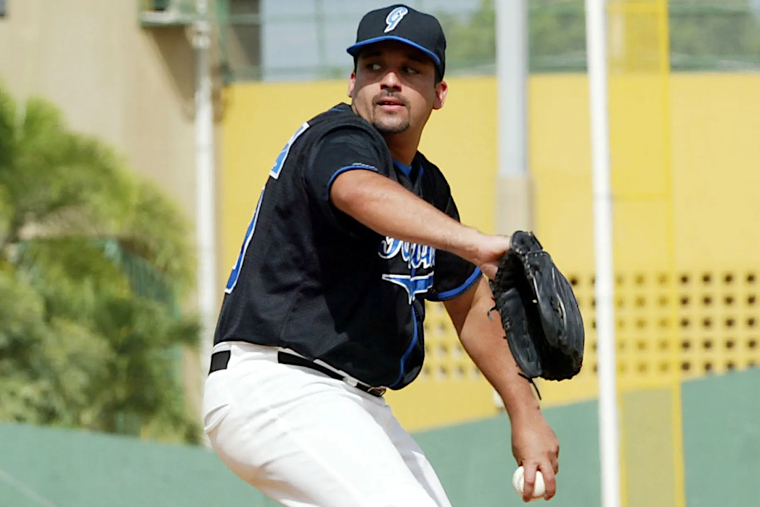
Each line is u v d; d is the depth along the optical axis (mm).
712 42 46625
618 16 29156
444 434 32188
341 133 9719
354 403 10148
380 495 9539
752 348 45062
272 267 10031
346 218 9555
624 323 40125
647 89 28938
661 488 27297
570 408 32094
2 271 39969
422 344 10797
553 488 11500
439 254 11648
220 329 10336
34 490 29812
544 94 46938
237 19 48625
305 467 9773
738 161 46031
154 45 48750
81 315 40906
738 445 29375
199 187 48250
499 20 46531
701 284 45562
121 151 48156
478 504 31672
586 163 46500
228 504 30125
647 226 28625
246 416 9977
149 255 47188
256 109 48906
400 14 10375
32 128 42781
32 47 48438
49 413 39219
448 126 47531
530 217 46188
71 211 42969
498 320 11883
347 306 10031
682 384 29734
